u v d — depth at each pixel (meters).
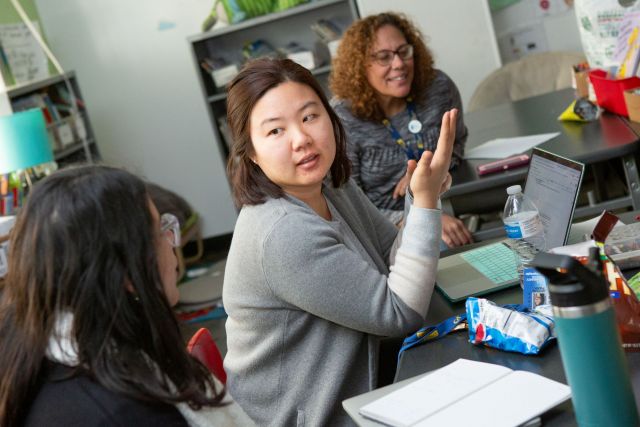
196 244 6.05
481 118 3.69
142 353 1.08
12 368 1.07
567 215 1.86
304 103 1.71
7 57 5.08
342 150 1.91
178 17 5.69
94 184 1.08
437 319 1.76
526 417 1.15
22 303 1.07
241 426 1.25
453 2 5.21
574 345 1.00
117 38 5.76
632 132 2.71
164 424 1.06
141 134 5.90
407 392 1.30
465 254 2.10
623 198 2.69
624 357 1.01
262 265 1.65
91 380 1.05
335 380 1.69
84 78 5.83
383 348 1.88
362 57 2.76
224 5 5.29
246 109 1.71
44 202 1.07
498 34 5.37
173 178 5.96
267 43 5.64
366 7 5.25
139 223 1.09
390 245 2.14
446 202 2.76
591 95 3.21
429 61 2.86
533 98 3.83
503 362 1.42
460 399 1.24
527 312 1.56
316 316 1.70
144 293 1.08
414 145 2.86
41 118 4.44
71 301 1.05
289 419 1.73
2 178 4.52
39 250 1.06
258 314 1.71
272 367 1.73
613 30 3.06
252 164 1.75
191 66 5.76
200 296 4.89
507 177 2.63
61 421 1.03
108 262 1.06
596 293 0.98
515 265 1.91
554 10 5.28
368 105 2.81
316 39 5.61
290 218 1.65
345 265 1.64
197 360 1.16
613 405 1.00
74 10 5.73
